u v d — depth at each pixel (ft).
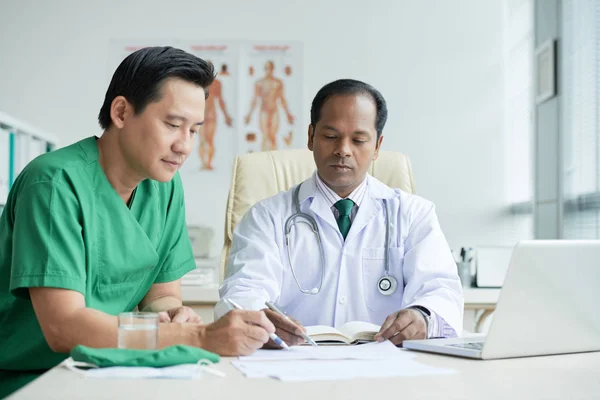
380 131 5.24
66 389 2.52
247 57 11.32
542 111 10.19
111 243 4.24
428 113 11.36
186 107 4.00
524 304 3.25
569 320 3.39
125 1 11.28
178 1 11.32
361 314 5.15
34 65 11.17
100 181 4.21
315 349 3.65
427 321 4.20
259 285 4.87
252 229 5.27
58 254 3.78
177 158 4.09
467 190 11.32
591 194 8.93
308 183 5.43
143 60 3.99
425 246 5.05
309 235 5.27
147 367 2.90
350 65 11.35
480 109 11.38
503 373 2.93
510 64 11.40
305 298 5.20
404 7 11.41
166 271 4.89
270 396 2.43
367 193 5.35
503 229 11.29
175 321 3.94
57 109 11.16
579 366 3.12
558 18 9.68
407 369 2.99
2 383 4.21
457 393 2.51
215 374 2.85
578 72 9.27
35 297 3.73
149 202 4.58
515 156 11.25
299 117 11.28
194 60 4.05
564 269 3.26
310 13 11.37
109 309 4.37
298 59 11.33
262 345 3.54
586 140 9.07
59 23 11.21
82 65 11.21
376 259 5.19
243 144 11.25
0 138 8.76
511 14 11.39
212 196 11.17
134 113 4.02
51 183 3.92
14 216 4.14
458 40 11.41
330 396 2.44
